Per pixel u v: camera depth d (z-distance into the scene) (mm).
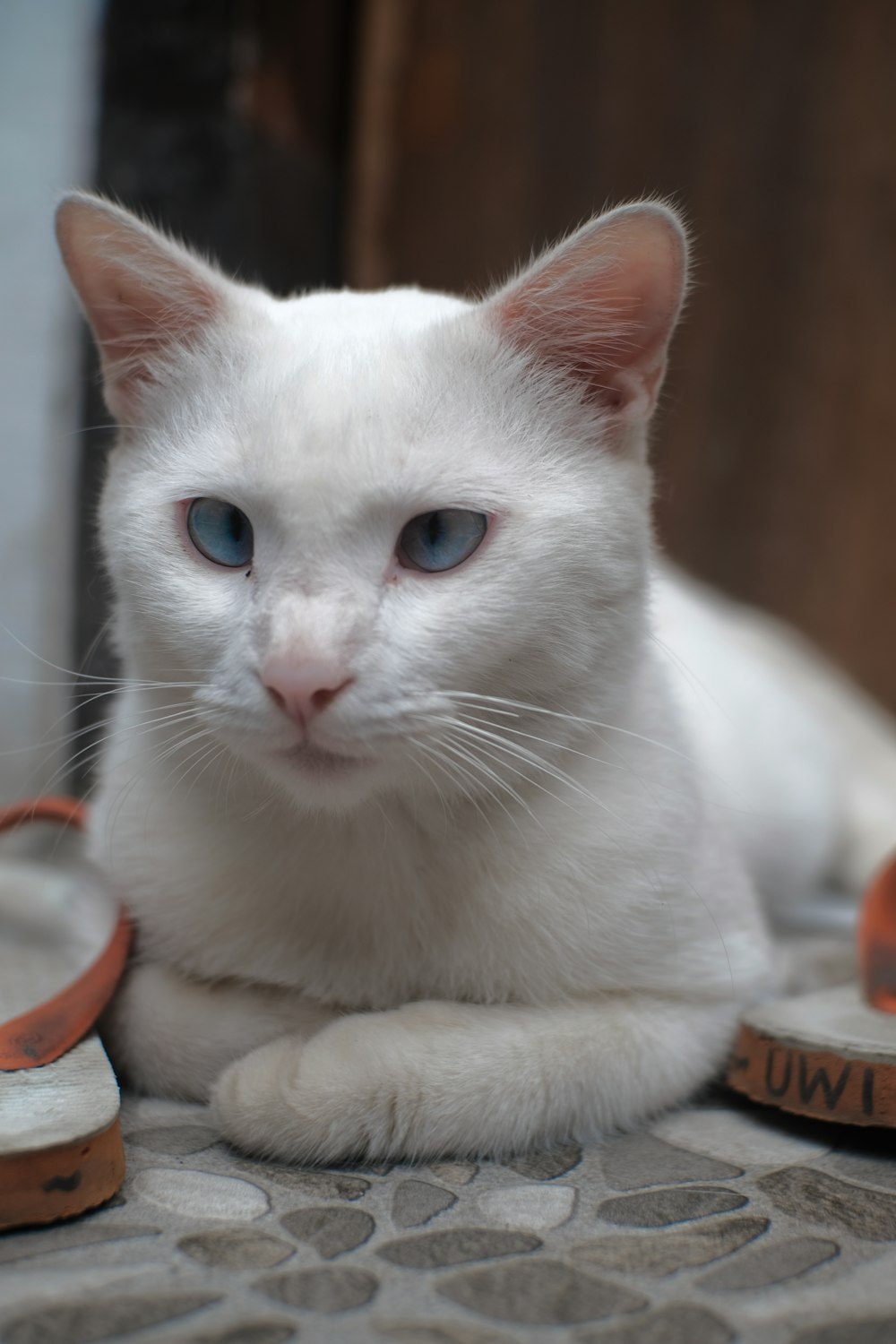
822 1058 443
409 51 859
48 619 691
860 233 885
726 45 871
